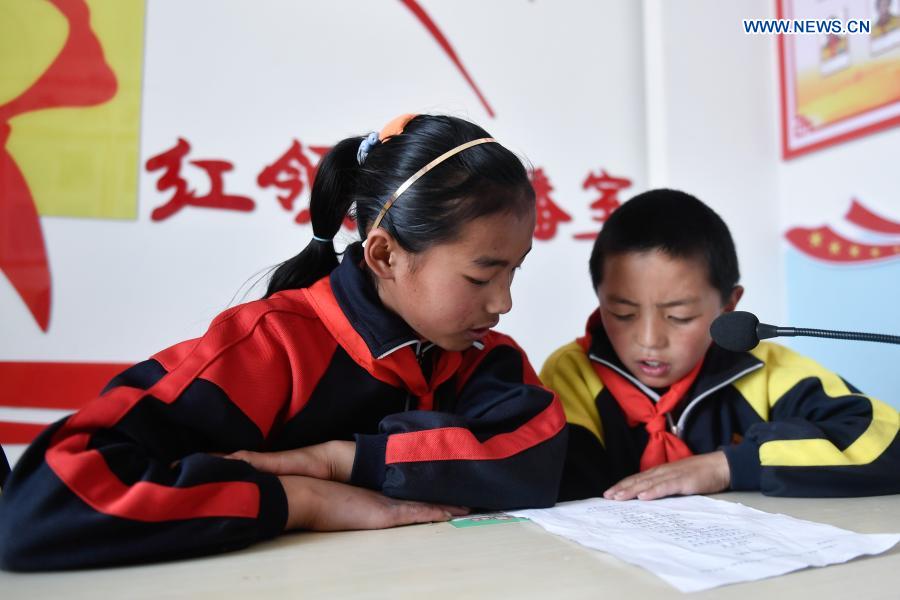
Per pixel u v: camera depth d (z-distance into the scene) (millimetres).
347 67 1862
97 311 1677
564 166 1988
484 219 719
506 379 849
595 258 1012
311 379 750
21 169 1655
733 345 730
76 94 1696
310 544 562
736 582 434
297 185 1810
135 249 1706
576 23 2021
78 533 504
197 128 1759
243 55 1798
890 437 816
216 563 512
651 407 995
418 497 652
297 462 662
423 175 742
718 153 1941
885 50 1577
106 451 548
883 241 1596
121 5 1730
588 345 1073
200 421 642
